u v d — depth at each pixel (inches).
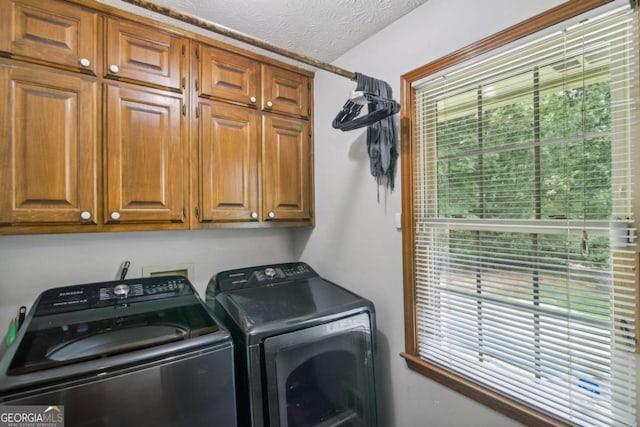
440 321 57.0
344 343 56.6
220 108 66.9
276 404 48.3
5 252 56.9
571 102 41.7
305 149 81.1
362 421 57.7
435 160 58.3
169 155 60.5
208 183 65.2
